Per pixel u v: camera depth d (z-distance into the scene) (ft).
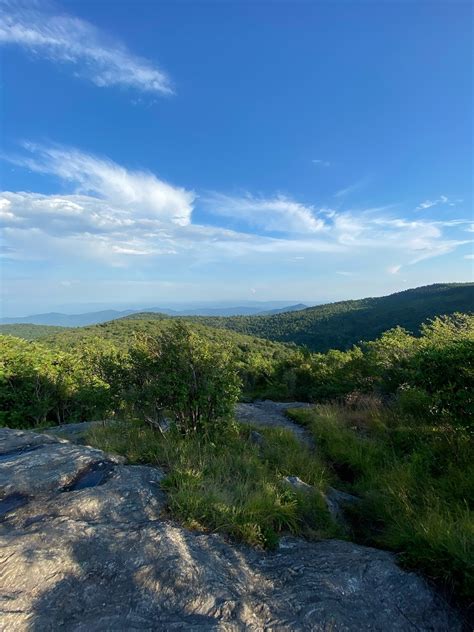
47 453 14.60
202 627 6.91
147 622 6.95
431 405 18.98
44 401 27.14
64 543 8.78
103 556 8.55
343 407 32.40
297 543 10.85
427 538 9.84
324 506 13.14
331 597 8.23
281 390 76.95
